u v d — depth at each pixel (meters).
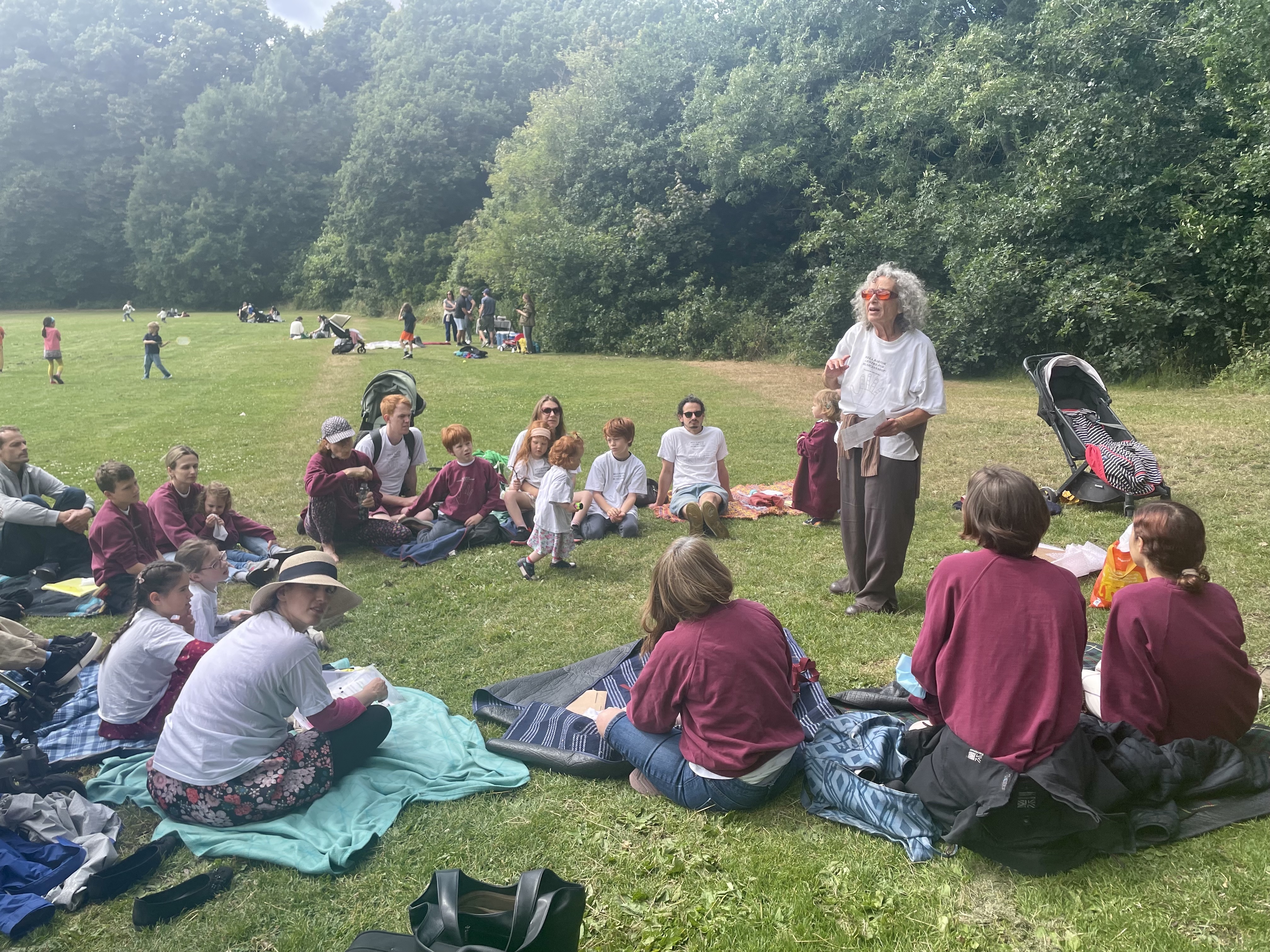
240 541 7.06
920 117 19.19
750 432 11.85
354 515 7.04
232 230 60.47
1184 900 2.76
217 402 16.05
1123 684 3.28
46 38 64.94
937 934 2.71
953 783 3.06
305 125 62.41
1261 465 8.21
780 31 25.11
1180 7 16.08
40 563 6.61
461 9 64.06
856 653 4.79
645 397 15.55
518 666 4.86
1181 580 3.23
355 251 54.16
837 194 23.59
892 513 5.15
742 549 6.84
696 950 2.70
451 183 51.12
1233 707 3.24
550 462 6.36
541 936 2.25
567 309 26.23
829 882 2.95
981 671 3.05
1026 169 17.23
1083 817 2.75
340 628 5.50
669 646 3.36
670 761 3.44
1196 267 15.42
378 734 3.75
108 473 5.93
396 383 8.99
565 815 3.43
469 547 7.12
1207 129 15.80
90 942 2.84
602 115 27.59
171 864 3.23
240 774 3.39
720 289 25.47
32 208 59.41
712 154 23.14
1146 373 15.12
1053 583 3.06
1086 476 7.55
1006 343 17.48
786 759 3.35
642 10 45.34
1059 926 2.70
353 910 2.96
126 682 4.02
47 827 3.27
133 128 63.53
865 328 5.30
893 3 21.97
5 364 23.86
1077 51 16.42
